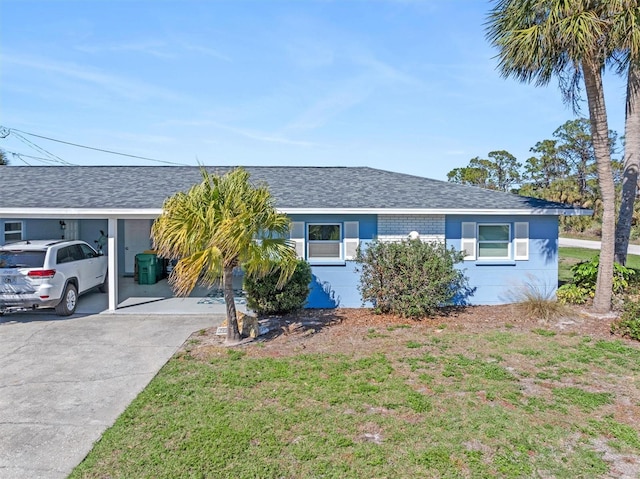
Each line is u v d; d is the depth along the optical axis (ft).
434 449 12.85
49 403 16.46
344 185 40.06
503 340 24.63
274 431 13.92
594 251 84.64
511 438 13.55
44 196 34.19
